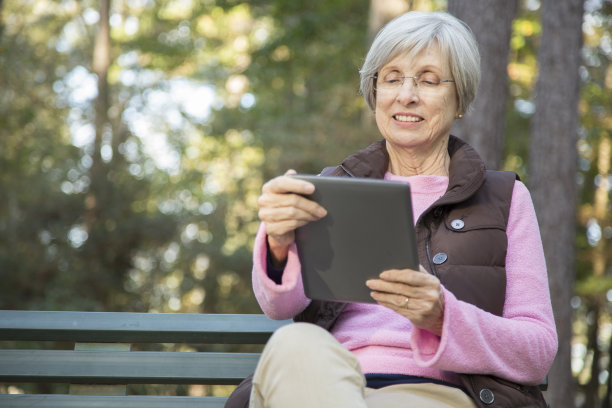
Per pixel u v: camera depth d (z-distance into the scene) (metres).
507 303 2.27
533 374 2.13
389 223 1.91
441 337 2.00
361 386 1.82
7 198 17.48
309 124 17.14
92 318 2.77
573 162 8.75
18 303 16.30
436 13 2.57
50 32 22.42
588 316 16.41
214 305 18.75
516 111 16.48
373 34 12.66
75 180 18.03
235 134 21.88
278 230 1.96
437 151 2.57
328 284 2.01
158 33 22.75
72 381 2.75
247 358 2.79
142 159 21.61
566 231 8.73
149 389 3.83
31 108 20.23
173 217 17.91
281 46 16.84
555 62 8.75
